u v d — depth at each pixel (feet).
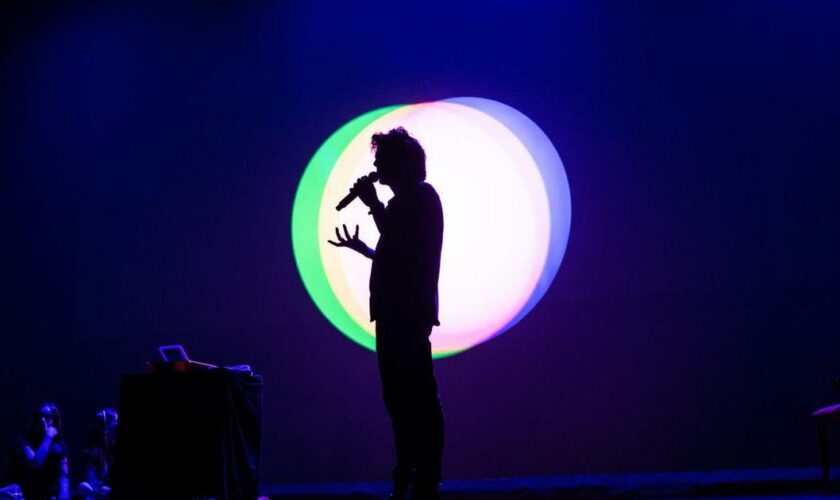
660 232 15.06
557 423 14.87
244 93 17.47
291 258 16.57
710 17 15.56
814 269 14.43
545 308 15.20
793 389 14.19
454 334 15.42
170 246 17.28
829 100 14.85
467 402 15.20
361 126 16.66
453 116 16.19
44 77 18.69
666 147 15.31
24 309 17.81
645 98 15.56
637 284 14.98
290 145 17.01
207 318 16.80
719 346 14.56
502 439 14.99
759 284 14.58
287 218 16.75
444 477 15.08
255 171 17.08
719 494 13.03
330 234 16.38
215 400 8.57
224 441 8.44
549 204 15.48
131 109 18.06
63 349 17.46
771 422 14.17
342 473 15.66
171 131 17.72
